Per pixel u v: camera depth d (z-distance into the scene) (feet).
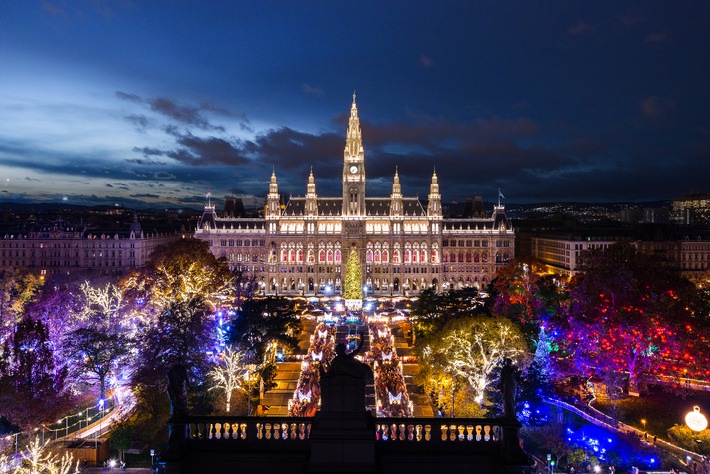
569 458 221.87
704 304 329.11
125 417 273.95
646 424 257.75
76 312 431.43
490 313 414.41
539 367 273.13
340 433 97.71
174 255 488.85
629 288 296.30
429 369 318.04
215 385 289.53
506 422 104.73
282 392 351.46
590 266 349.61
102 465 226.17
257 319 348.79
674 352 284.82
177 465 103.96
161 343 273.95
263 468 106.73
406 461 106.32
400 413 292.20
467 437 108.17
